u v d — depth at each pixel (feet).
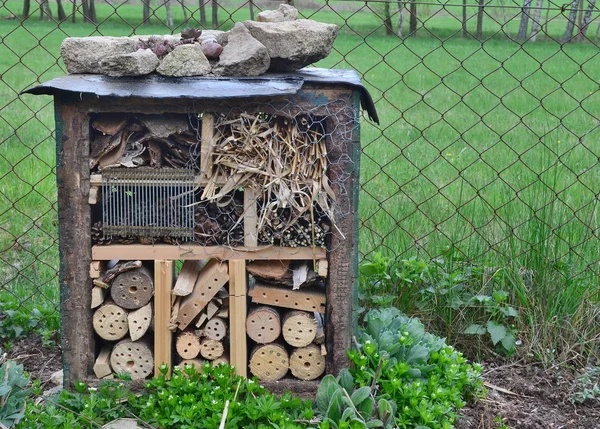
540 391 9.59
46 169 15.55
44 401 8.92
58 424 8.45
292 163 8.67
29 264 11.01
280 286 8.98
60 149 8.59
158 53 8.89
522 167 16.67
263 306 9.02
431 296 10.32
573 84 34.50
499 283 10.39
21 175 14.87
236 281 8.83
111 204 8.71
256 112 8.57
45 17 73.00
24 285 10.91
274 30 8.88
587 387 9.61
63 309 8.85
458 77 36.55
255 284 9.02
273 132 8.61
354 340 9.02
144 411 8.65
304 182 8.67
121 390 8.84
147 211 8.74
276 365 9.00
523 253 10.45
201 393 8.71
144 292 8.87
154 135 8.59
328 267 8.86
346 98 8.59
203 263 9.13
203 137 8.57
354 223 8.79
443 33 83.41
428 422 8.48
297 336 8.94
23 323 10.19
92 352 9.01
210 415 8.59
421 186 14.47
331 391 8.64
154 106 8.50
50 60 38.81
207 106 8.51
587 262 10.53
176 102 8.50
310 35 8.86
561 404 9.44
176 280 9.14
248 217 8.73
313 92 8.57
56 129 8.55
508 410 9.26
